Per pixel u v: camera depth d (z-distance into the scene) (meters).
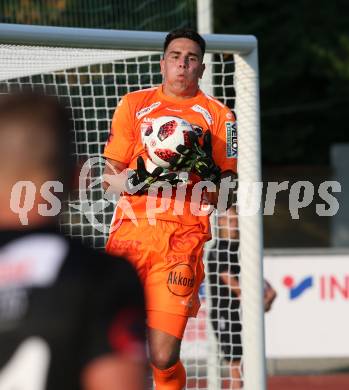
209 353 27.78
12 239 9.76
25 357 9.18
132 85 25.64
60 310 9.34
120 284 9.51
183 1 39.62
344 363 43.22
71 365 9.20
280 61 79.69
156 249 20.64
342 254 39.47
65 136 9.93
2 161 9.81
